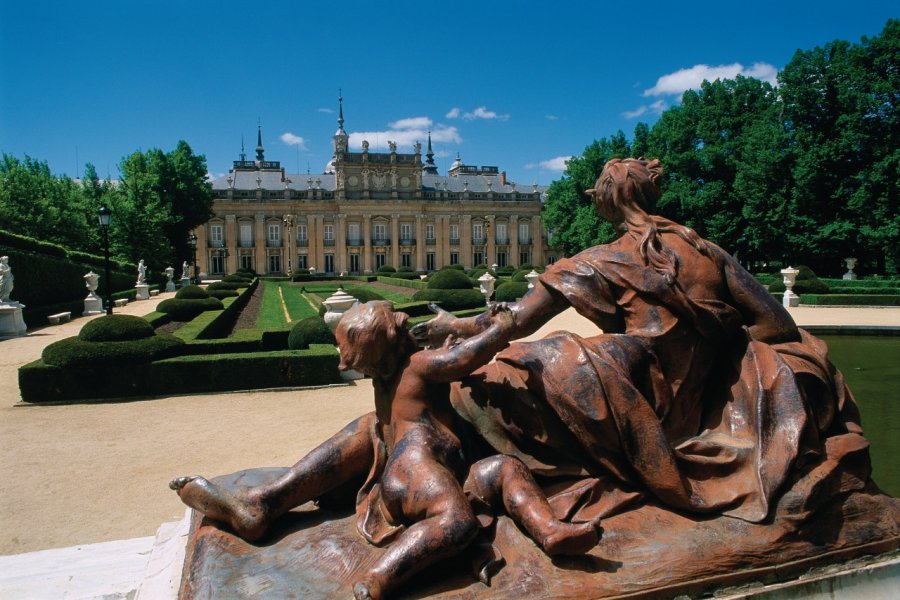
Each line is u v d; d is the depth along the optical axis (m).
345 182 77.06
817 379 2.93
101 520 5.66
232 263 75.69
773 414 2.85
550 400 2.74
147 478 6.73
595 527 2.34
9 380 12.43
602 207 3.36
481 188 84.50
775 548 2.58
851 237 30.59
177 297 26.44
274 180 78.81
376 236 78.56
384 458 2.79
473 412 2.92
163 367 10.85
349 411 9.64
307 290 46.50
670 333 2.92
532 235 83.06
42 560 3.89
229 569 2.59
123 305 32.00
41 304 25.50
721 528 2.62
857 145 30.05
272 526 2.87
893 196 28.91
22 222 36.00
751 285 3.12
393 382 2.76
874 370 10.41
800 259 33.91
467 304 24.14
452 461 2.66
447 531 2.28
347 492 2.98
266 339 13.73
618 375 2.71
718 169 36.81
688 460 2.77
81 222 40.56
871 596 2.68
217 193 74.69
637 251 3.06
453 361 2.64
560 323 20.23
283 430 8.56
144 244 45.72
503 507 2.66
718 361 3.15
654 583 2.39
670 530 2.61
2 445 7.98
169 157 53.22
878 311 22.12
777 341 3.12
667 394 2.93
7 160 40.25
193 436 8.31
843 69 30.44
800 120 32.28
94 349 10.59
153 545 3.88
